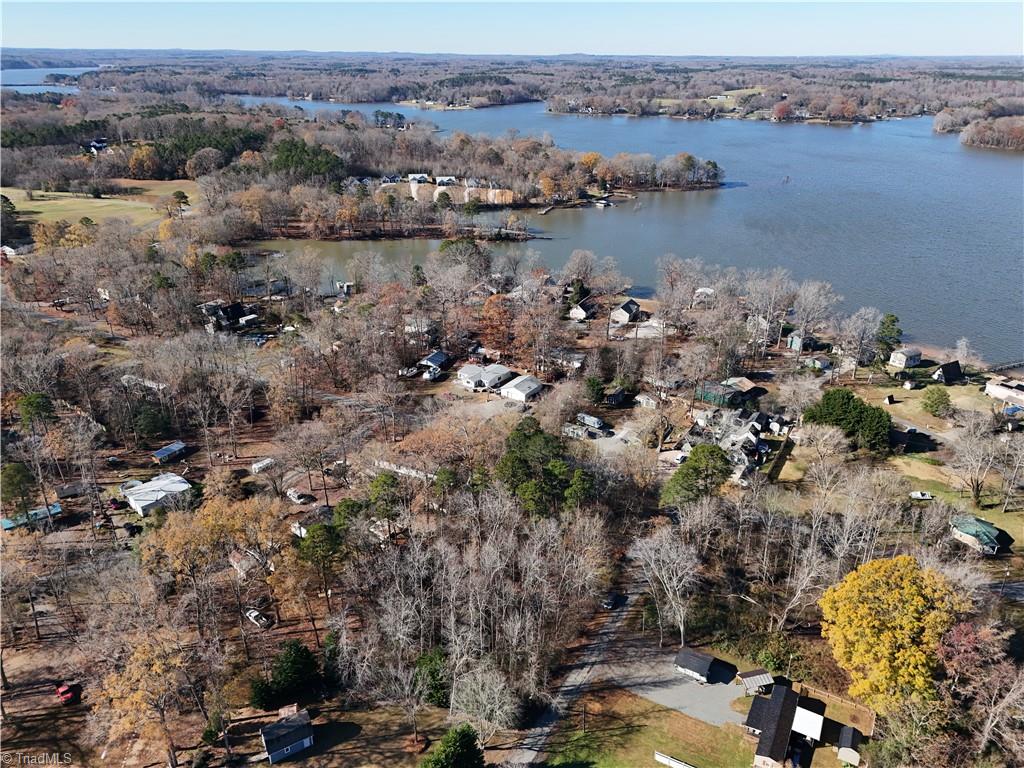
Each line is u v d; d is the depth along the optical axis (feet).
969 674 208.74
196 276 625.82
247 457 393.29
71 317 565.53
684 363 456.04
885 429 376.48
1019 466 337.31
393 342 505.66
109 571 269.64
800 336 516.32
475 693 222.89
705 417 428.15
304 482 366.84
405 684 228.43
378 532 302.66
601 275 643.45
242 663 254.47
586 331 565.12
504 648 250.57
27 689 245.65
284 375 441.27
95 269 589.32
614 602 289.33
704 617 276.21
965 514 324.60
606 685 250.37
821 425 391.65
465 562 270.46
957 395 447.83
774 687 241.35
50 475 359.25
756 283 563.07
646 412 437.99
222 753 222.48
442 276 579.89
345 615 263.70
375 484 305.32
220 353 472.44
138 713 208.44
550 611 264.11
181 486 349.82
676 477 313.73
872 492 325.83
